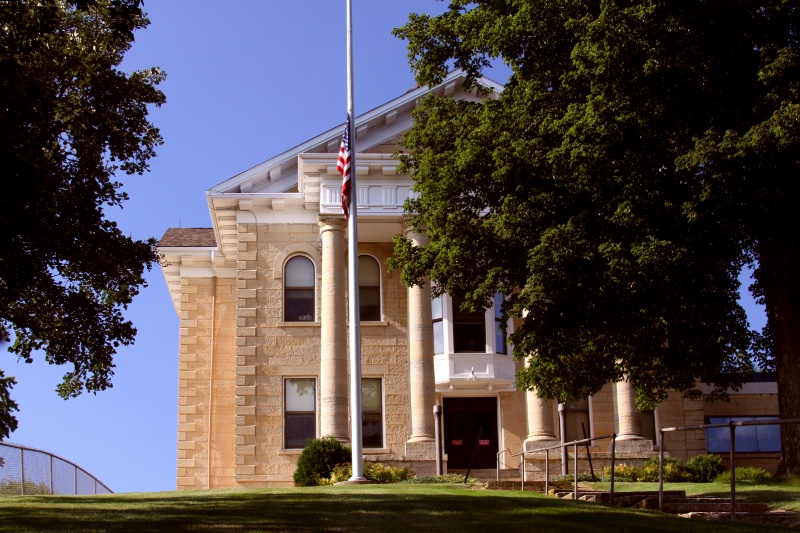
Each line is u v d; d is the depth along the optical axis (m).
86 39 22.42
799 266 23.70
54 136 21.95
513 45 24.59
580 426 38.94
